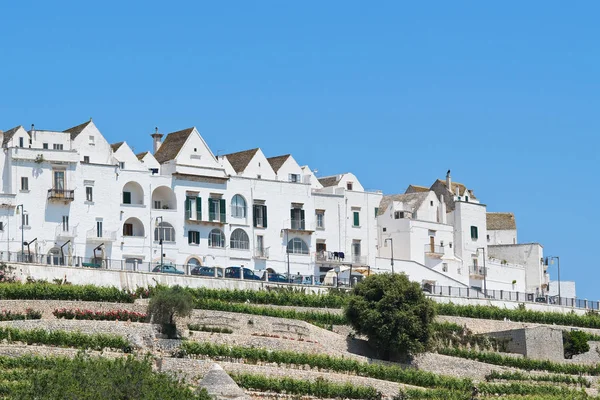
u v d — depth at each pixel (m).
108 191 198.25
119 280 182.25
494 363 186.50
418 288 179.38
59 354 148.00
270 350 162.62
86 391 120.31
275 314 178.62
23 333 150.62
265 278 197.88
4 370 139.50
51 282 174.75
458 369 180.88
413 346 176.25
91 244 196.00
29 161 192.38
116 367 126.00
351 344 176.88
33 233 191.38
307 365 161.88
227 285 190.50
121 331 158.75
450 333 189.38
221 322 169.62
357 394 156.75
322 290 198.25
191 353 156.12
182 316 165.12
